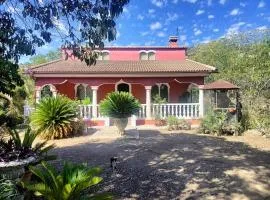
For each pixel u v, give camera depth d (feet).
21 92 74.33
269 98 56.44
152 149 39.47
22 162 20.52
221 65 132.67
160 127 65.05
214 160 33.53
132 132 55.52
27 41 23.32
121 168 30.71
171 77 70.33
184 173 28.96
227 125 53.11
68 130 51.42
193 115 69.26
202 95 69.97
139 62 79.20
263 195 23.82
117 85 76.84
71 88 77.66
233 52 130.21
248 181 26.66
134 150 38.99
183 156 35.47
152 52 83.82
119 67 71.77
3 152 21.29
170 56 84.17
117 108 51.67
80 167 18.92
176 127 61.62
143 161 33.35
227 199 23.09
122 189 25.02
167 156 35.53
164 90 78.79
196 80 70.33
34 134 26.91
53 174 17.72
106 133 55.06
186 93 79.15
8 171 20.03
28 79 85.15
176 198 23.31
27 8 22.75
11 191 17.46
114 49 82.84
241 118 56.03
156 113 68.74
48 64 74.49
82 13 22.38
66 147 42.65
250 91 59.21
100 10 21.42
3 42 23.62
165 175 28.45
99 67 71.51
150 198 23.32
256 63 63.57
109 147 41.37
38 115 50.39
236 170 29.71
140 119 68.28
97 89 71.20
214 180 26.99
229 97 58.90
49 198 16.66
